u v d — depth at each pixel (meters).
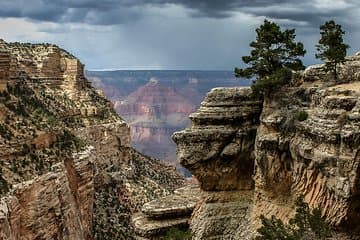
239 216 63.00
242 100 63.41
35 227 88.19
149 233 67.94
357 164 44.75
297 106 55.09
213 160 63.69
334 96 48.19
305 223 48.50
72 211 100.69
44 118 115.81
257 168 58.94
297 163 52.62
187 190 78.06
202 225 63.53
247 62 62.72
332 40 55.12
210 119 63.59
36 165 98.44
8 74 111.88
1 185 85.25
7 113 105.31
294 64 62.03
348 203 45.84
